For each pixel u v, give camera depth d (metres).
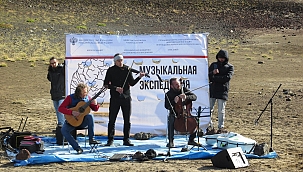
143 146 12.05
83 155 11.00
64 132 11.20
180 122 11.54
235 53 41.19
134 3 73.88
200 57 13.60
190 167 10.05
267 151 11.07
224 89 13.21
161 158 10.72
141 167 10.03
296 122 15.96
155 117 13.45
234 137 11.55
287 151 11.61
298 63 36.09
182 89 11.71
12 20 58.75
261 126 15.30
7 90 24.30
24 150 10.55
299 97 21.91
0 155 11.13
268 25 62.75
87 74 13.33
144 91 13.47
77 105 11.19
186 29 61.03
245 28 60.94
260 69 33.06
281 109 18.72
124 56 13.45
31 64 33.41
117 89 11.81
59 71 13.33
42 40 47.62
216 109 18.92
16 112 18.17
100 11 69.44
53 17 63.22
